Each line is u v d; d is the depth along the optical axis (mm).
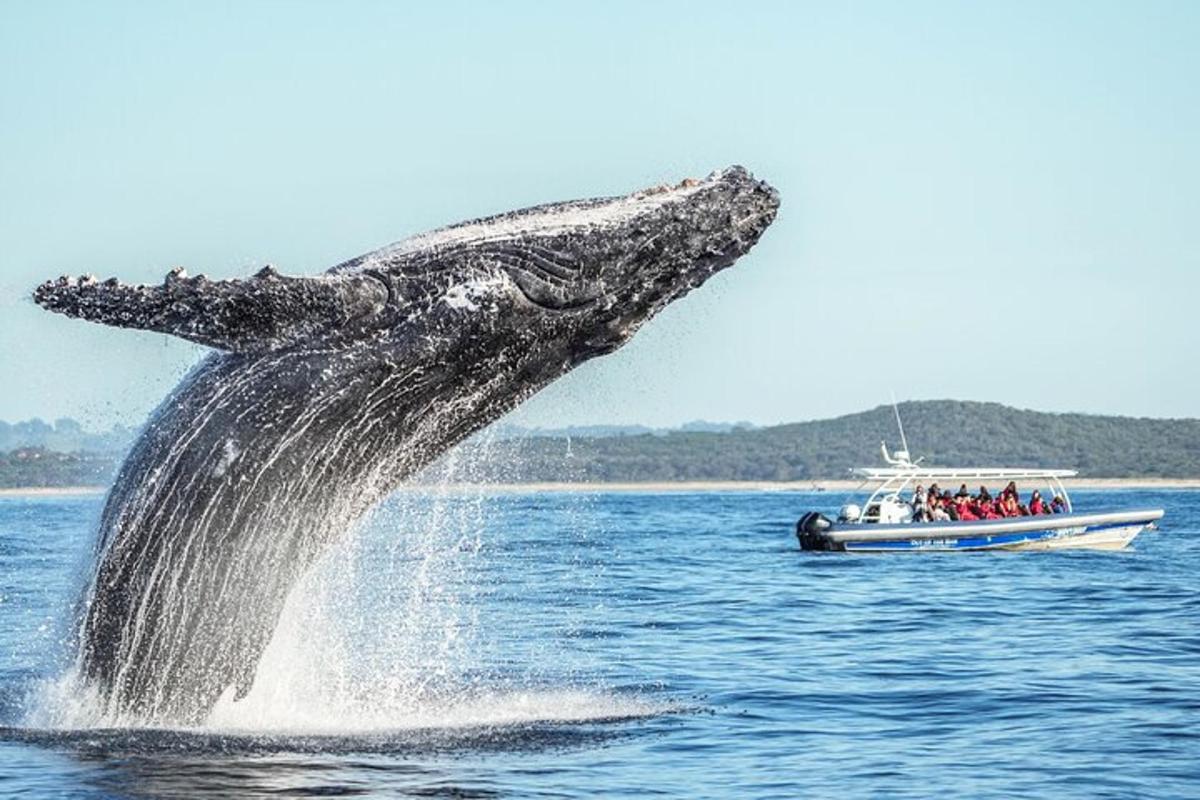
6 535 116375
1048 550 112875
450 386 31953
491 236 31734
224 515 31734
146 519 31641
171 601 31984
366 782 28125
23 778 27656
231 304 29734
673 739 33594
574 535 140500
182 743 30781
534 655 49031
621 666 46500
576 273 31656
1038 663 47281
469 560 96188
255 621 32750
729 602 69375
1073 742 34031
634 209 32062
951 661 47844
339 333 31094
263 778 28109
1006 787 29531
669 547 119562
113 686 32594
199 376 31688
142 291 29219
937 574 88688
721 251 32438
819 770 30844
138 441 31922
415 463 33156
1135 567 94500
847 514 118000
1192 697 40250
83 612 32344
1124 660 48000
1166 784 29797
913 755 32469
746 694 40719
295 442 31578
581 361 33094
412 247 31688
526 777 29141
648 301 32500
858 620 61250
